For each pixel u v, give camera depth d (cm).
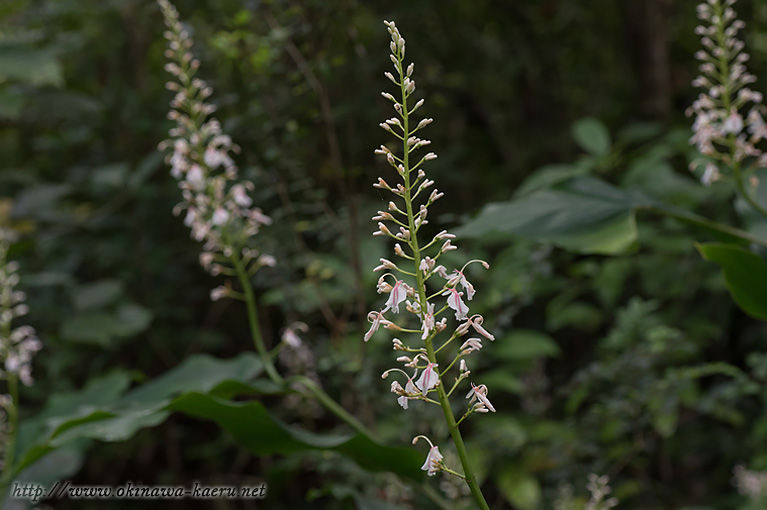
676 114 659
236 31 347
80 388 495
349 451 248
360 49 368
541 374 415
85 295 445
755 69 627
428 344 164
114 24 568
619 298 518
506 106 673
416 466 246
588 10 691
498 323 327
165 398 283
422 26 551
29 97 483
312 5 351
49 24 535
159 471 498
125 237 516
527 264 378
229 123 350
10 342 323
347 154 402
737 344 522
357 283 347
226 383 257
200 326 526
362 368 331
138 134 549
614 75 708
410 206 163
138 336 492
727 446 460
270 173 358
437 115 512
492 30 673
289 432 244
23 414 439
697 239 453
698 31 255
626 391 334
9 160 621
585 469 342
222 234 276
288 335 276
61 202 559
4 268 324
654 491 437
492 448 351
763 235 264
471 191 590
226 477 466
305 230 378
